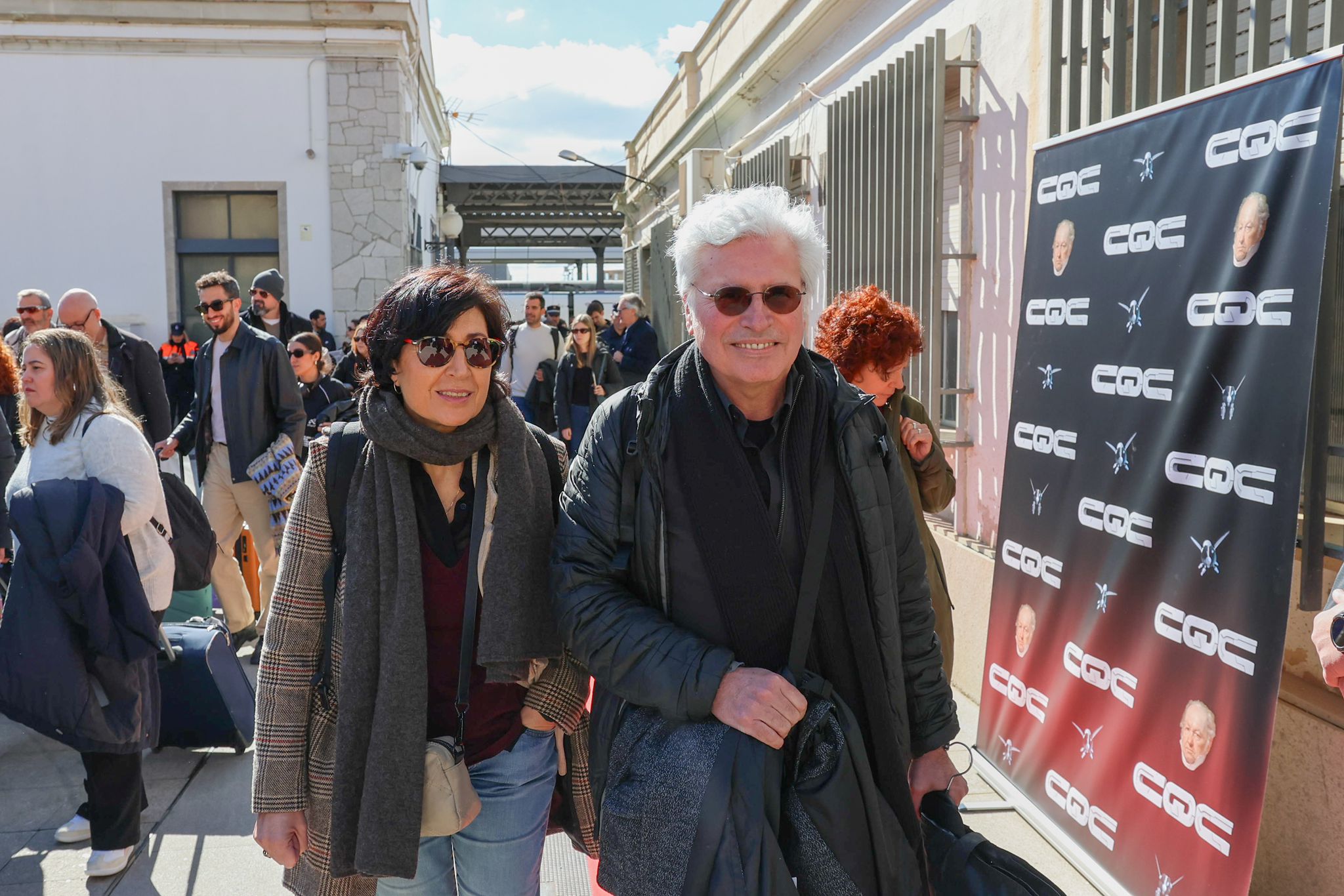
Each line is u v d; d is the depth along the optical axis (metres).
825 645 1.83
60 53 15.80
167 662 4.07
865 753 1.75
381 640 1.91
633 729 1.84
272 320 8.12
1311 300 2.24
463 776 1.96
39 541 3.08
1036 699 3.32
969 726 4.25
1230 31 2.76
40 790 3.91
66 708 3.05
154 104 16.05
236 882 3.22
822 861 1.70
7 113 15.84
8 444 4.18
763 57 8.38
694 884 1.64
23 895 3.14
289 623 1.98
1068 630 3.14
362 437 2.00
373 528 1.94
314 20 15.97
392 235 16.56
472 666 2.05
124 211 16.17
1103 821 2.93
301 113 16.27
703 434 1.81
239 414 5.34
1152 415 2.77
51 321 6.16
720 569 1.79
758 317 1.76
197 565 4.41
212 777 4.03
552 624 2.05
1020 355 3.47
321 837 2.02
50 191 16.03
